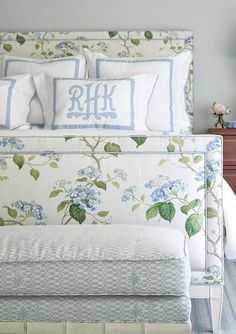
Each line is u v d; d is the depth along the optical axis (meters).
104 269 1.67
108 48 4.08
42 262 1.68
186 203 2.27
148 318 1.66
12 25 4.15
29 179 2.29
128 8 4.12
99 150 2.29
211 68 4.14
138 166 2.28
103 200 2.28
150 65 3.62
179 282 1.65
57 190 2.29
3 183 2.30
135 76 3.45
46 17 4.14
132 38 4.07
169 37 4.07
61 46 4.09
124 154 2.29
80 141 2.29
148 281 1.66
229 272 3.17
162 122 3.47
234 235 2.40
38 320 1.68
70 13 4.13
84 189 2.28
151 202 2.28
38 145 2.29
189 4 4.11
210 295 2.29
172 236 1.84
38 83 3.59
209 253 2.29
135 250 1.69
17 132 2.52
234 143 3.83
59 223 2.29
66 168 2.29
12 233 1.86
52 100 3.44
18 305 1.68
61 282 1.67
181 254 1.69
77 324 1.67
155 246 1.71
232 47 4.12
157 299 1.67
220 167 2.27
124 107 3.29
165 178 2.27
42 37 4.09
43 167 2.29
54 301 1.68
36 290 1.68
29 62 3.78
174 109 3.56
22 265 1.68
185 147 2.27
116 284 1.66
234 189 3.84
